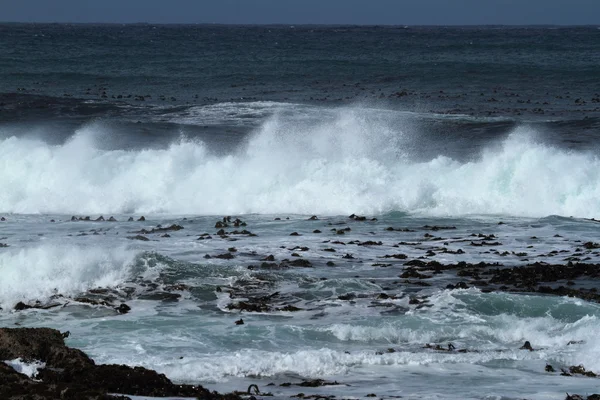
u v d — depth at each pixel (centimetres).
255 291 3044
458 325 2664
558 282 3138
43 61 13350
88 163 5069
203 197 4841
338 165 4966
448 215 4622
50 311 2816
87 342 2477
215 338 2534
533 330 2633
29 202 4825
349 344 2538
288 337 2559
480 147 5962
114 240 3741
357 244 3812
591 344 2495
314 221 4394
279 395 2050
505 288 3053
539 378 2242
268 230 4138
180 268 3225
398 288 3078
